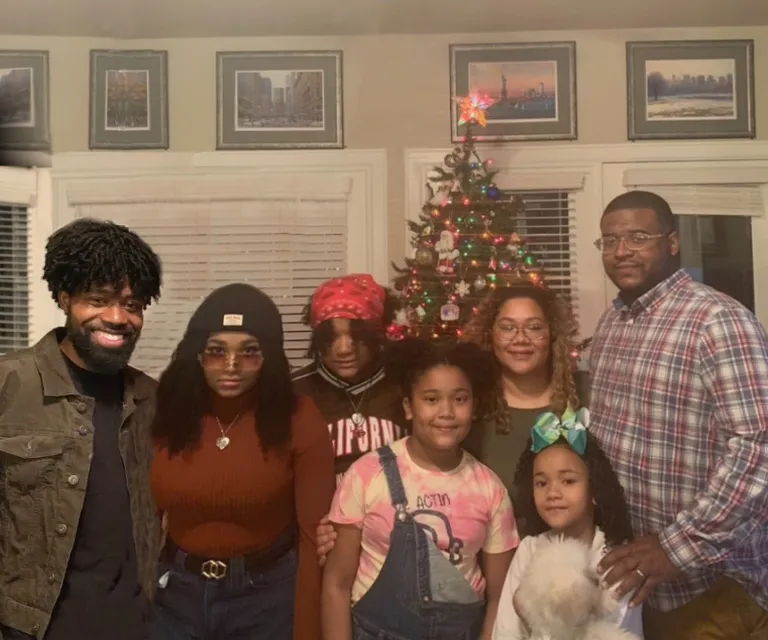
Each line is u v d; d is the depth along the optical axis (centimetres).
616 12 203
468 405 167
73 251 154
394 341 176
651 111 203
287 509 169
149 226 199
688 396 159
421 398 166
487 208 193
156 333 186
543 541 159
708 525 154
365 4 202
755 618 165
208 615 164
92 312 154
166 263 196
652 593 166
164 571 163
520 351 175
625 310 175
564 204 199
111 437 157
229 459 165
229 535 165
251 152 202
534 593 148
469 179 196
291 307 190
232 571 165
